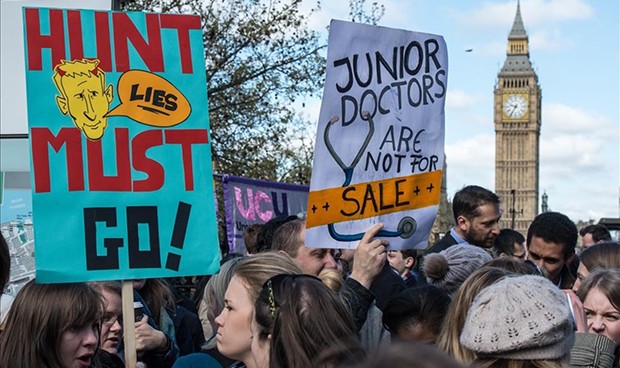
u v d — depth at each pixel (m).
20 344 4.61
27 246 8.00
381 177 5.52
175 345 6.27
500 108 173.75
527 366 3.51
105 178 5.30
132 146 5.37
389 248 5.54
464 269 6.88
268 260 4.56
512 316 3.52
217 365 5.17
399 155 5.59
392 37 5.57
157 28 5.52
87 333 4.71
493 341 3.53
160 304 6.95
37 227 5.14
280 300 3.87
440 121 5.75
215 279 5.52
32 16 5.32
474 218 8.72
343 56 5.40
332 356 3.36
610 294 5.23
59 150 5.25
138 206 5.33
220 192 21.81
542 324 3.49
